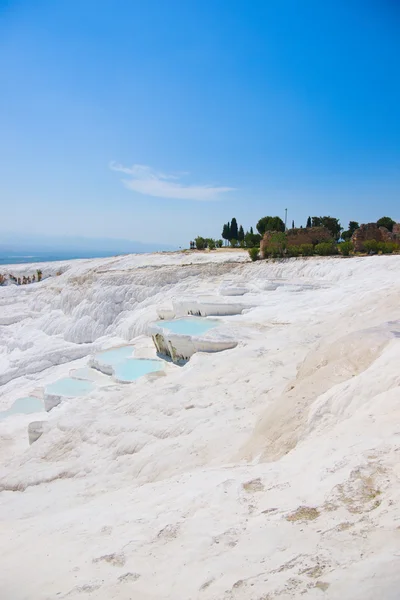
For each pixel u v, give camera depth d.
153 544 3.72
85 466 9.00
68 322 30.47
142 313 26.36
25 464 10.11
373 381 5.32
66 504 7.30
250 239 52.75
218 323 18.23
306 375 7.37
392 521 2.85
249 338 14.27
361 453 3.89
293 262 30.11
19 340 30.48
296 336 13.59
